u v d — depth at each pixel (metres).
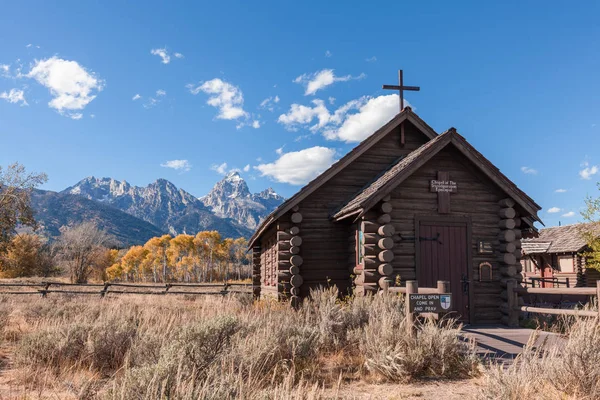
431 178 13.67
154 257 131.50
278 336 8.27
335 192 15.94
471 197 13.82
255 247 22.25
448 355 7.62
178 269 132.00
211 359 6.62
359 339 8.91
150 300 20.53
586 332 6.23
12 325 12.47
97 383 6.61
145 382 4.92
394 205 13.33
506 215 13.55
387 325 8.34
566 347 6.11
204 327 7.26
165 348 6.76
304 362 7.84
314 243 15.51
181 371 5.71
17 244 66.25
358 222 14.39
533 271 36.38
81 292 23.89
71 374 7.26
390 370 7.18
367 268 13.06
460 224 13.59
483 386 6.30
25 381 6.74
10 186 48.28
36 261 68.00
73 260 58.47
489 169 13.42
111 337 8.15
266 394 4.99
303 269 15.31
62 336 8.36
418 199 13.52
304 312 11.42
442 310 8.46
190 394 4.54
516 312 12.62
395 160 16.50
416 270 13.10
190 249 133.25
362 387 6.80
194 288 35.00
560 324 11.45
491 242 13.73
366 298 10.95
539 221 13.48
